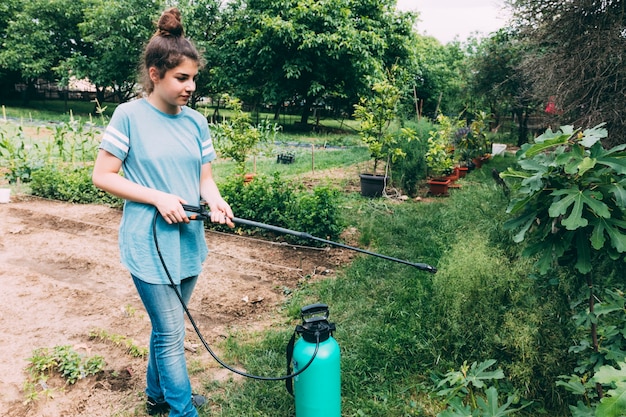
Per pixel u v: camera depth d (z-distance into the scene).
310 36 20.86
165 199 2.15
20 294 4.27
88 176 8.40
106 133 2.17
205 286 4.61
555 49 7.22
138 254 2.19
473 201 6.62
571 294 3.03
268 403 2.74
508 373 2.82
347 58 22.19
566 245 2.21
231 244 5.96
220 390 2.91
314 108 27.94
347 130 26.98
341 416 2.64
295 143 18.94
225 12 26.61
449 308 3.25
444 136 9.62
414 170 8.66
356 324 3.63
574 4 6.78
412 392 2.87
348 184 9.84
